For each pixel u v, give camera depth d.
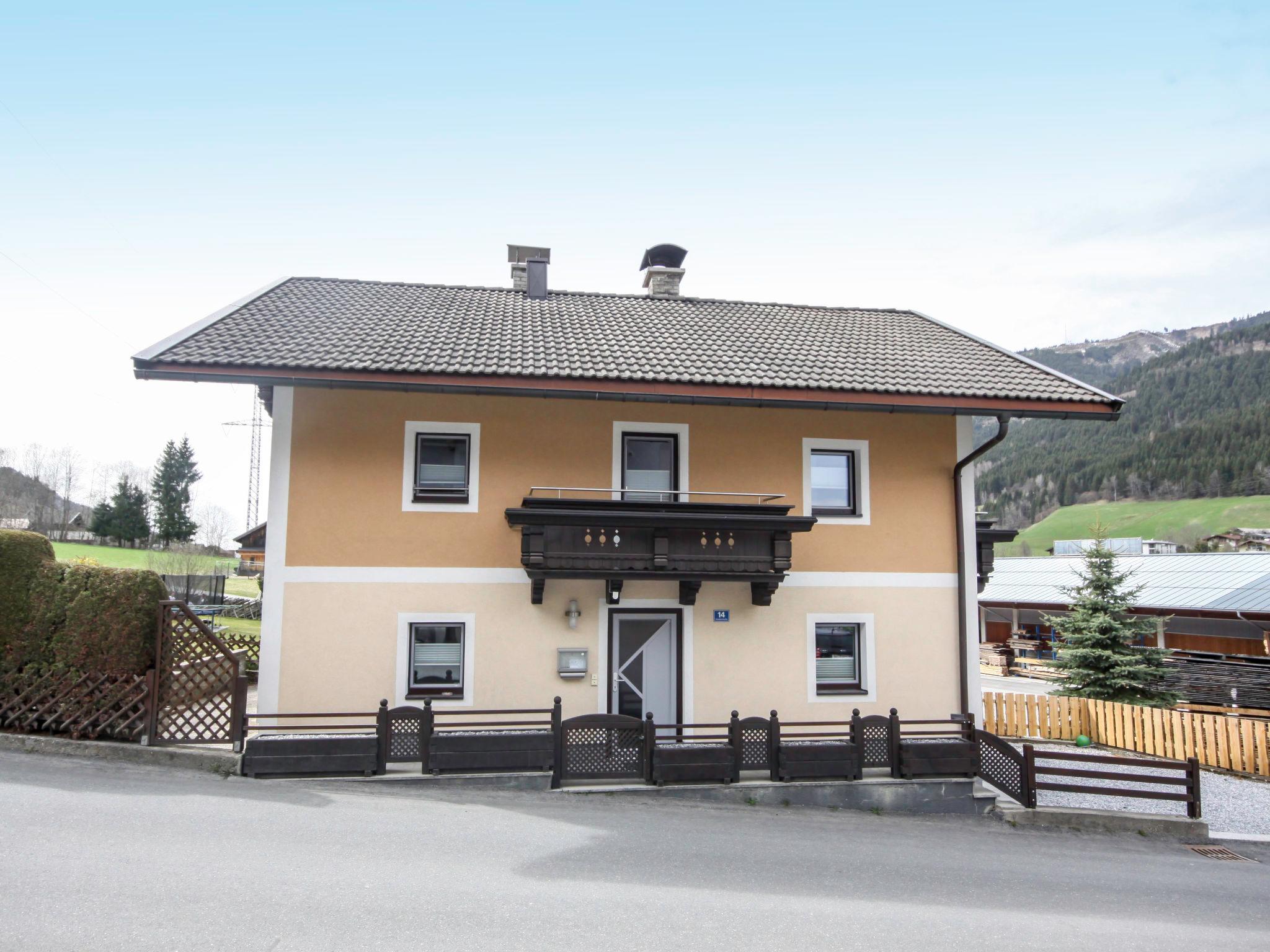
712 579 10.31
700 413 11.27
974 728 10.59
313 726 9.33
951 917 6.53
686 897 6.39
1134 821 10.11
